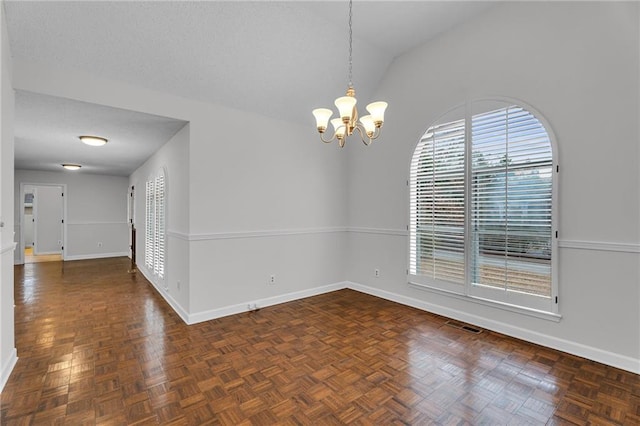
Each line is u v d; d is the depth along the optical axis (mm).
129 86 2904
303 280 4207
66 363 2381
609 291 2363
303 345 2723
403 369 2312
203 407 1865
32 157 5348
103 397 1951
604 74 2365
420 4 2924
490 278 3039
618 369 2297
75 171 7109
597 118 2400
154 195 4672
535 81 2715
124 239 8070
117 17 2367
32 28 2250
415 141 3707
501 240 2945
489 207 3027
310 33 3104
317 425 1712
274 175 3920
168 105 3123
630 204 2271
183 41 2693
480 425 1715
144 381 2141
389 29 3309
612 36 2328
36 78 2488
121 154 5043
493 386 2086
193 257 3264
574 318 2523
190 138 3258
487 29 3037
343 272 4680
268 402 1918
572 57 2516
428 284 3586
